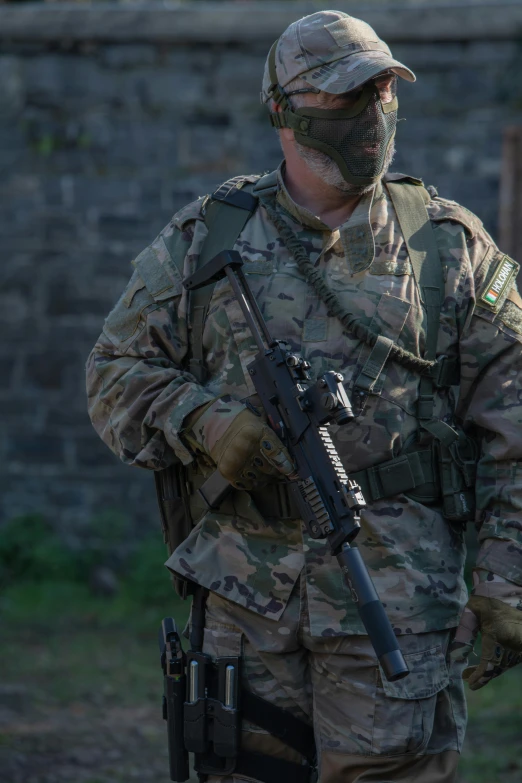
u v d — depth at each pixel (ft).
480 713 29.45
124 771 25.08
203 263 14.55
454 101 45.50
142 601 44.70
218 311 14.39
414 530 13.88
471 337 14.17
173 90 47.21
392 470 13.79
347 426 13.74
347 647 13.61
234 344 14.26
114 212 47.85
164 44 46.96
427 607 13.71
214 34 46.42
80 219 47.98
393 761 13.50
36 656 36.32
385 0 48.55
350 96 13.58
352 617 13.53
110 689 32.45
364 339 13.71
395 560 13.65
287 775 14.16
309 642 13.83
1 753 25.90
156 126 47.44
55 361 48.24
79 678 33.60
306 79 13.67
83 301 48.14
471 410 14.37
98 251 47.98
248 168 47.21
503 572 13.62
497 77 45.16
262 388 13.69
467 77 45.37
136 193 47.73
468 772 24.47
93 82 47.50
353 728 13.60
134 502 48.03
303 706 14.17
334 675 13.73
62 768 25.11
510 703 30.19
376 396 13.75
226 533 14.24
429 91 45.62
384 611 12.36
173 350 14.75
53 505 48.21
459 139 45.60
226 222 14.69
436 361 14.02
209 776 14.47
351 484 12.85
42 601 44.42
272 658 13.98
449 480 14.10
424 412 14.01
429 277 14.08
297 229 14.32
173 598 44.65
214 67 47.01
